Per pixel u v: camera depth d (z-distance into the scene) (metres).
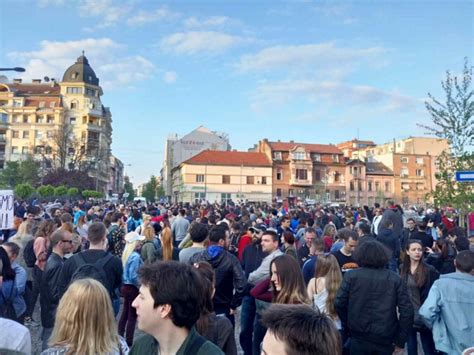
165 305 2.04
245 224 10.95
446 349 4.09
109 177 99.25
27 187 35.31
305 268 6.23
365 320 4.00
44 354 2.51
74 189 43.56
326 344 1.55
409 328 4.02
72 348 2.52
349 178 77.81
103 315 2.66
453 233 7.55
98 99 84.56
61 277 4.88
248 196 73.19
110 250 9.78
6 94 79.88
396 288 4.04
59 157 61.00
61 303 2.66
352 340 4.12
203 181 72.25
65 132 61.09
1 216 7.76
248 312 6.00
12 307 4.85
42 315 5.04
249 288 5.41
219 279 5.16
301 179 75.31
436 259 6.76
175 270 2.11
